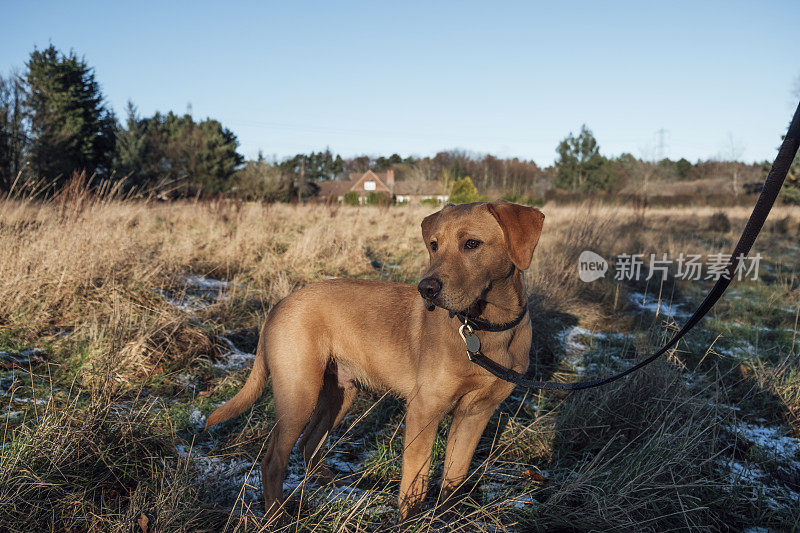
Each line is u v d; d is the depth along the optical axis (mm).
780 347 5043
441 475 2875
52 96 28109
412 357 2568
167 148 38844
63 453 2398
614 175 63875
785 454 3205
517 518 2516
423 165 66562
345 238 9438
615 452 3123
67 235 5613
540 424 3371
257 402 3479
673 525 2551
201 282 6250
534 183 67188
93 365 3543
